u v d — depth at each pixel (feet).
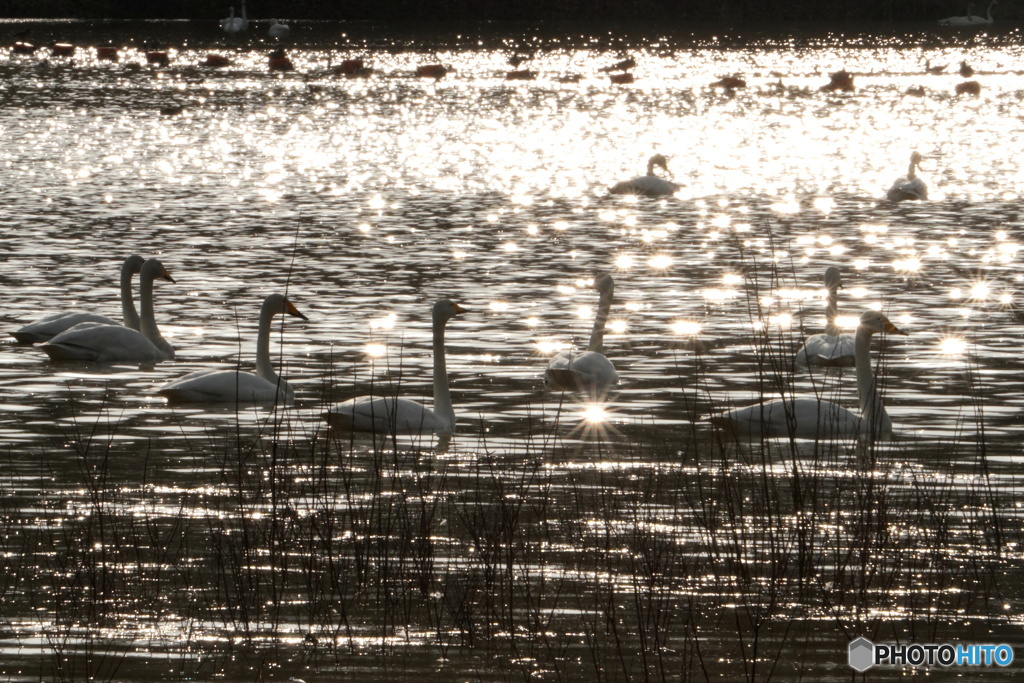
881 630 33.22
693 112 214.07
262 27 378.12
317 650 32.09
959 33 391.86
